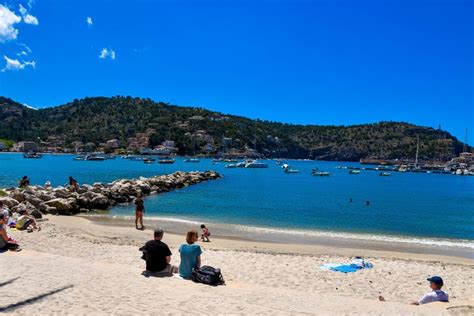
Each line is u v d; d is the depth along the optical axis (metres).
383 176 133.75
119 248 17.72
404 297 12.72
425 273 15.62
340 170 167.88
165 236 22.19
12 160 164.12
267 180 88.31
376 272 15.48
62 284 9.79
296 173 127.81
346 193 61.41
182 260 11.54
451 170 183.38
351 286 13.63
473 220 35.09
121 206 35.88
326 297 10.81
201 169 133.12
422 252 20.70
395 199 54.78
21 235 18.78
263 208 38.31
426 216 37.44
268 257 17.23
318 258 17.50
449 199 58.22
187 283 10.73
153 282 10.51
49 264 11.75
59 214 29.33
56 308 8.18
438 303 10.70
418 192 70.50
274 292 10.86
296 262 16.53
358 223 31.02
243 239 22.61
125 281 10.40
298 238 23.53
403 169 182.00
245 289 10.90
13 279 10.08
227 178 89.69
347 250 20.16
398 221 33.16
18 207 25.55
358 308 9.70
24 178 40.53
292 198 49.78
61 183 63.53
